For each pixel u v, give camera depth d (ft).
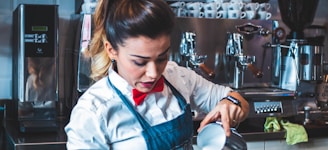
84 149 3.82
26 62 7.64
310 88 9.37
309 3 9.40
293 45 9.00
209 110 4.94
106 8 3.87
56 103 8.41
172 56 8.28
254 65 8.85
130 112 4.01
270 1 10.40
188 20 8.36
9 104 9.12
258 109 8.34
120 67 3.93
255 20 8.84
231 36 8.61
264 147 8.14
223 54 8.67
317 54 9.14
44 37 7.72
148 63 3.63
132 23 3.50
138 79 3.75
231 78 8.73
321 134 8.53
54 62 7.79
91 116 3.85
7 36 9.04
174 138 4.17
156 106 4.18
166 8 3.64
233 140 4.14
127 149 4.01
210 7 8.73
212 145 4.15
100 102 3.94
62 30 9.23
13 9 9.04
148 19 3.49
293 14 9.41
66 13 9.27
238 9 8.82
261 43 8.96
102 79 4.17
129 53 3.59
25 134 7.52
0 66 9.04
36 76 7.72
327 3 10.80
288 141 8.21
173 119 4.23
